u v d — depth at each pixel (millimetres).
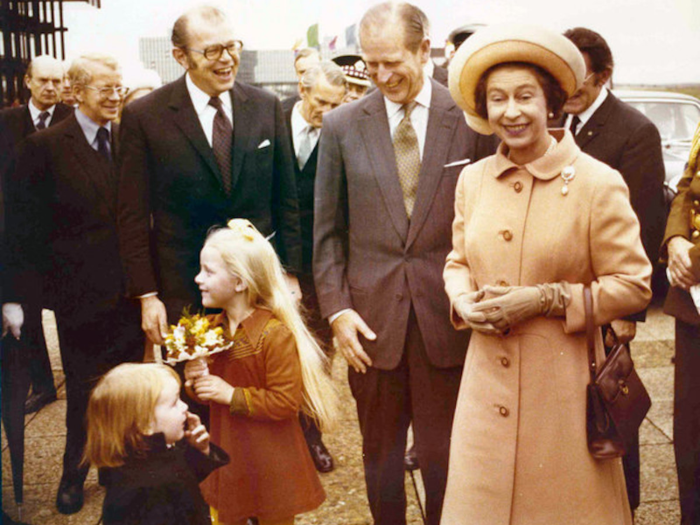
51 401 4215
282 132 3049
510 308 2078
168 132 2824
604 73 2734
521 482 2188
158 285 2932
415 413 2750
